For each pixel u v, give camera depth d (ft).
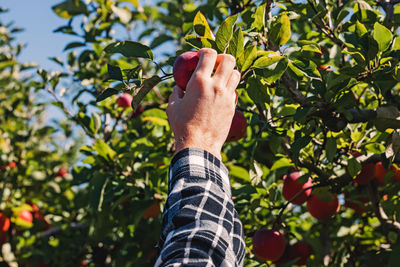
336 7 8.61
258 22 6.59
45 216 13.82
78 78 11.75
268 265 9.34
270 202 8.60
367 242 10.67
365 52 6.55
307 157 8.48
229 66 4.19
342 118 6.75
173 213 3.57
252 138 10.29
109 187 9.96
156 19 15.70
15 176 13.48
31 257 14.49
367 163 7.88
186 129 3.91
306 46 6.61
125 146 10.92
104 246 14.10
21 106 17.35
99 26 12.61
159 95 11.87
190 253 3.26
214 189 3.68
